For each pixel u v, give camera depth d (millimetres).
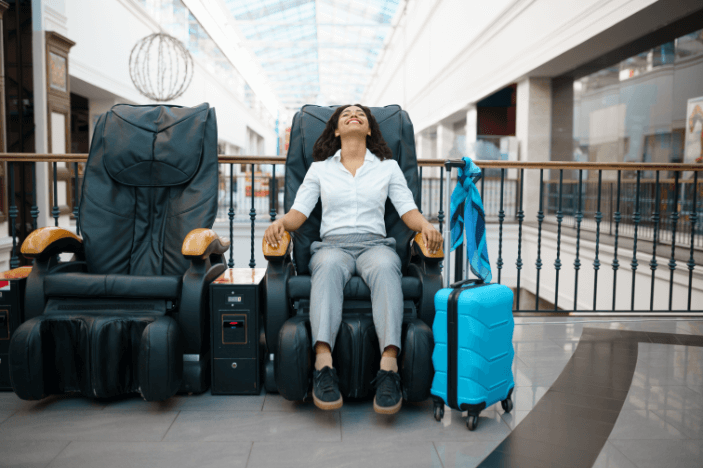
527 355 2314
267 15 13492
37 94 4938
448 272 1858
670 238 5004
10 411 1684
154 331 1586
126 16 8430
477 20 8523
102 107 8617
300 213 1900
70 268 1891
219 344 1802
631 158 5988
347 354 1662
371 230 1917
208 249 1767
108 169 1995
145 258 1985
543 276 6379
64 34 5422
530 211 7582
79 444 1462
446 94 10492
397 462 1378
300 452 1430
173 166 1998
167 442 1480
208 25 10562
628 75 5918
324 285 1651
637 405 1769
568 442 1499
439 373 1612
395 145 2100
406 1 13086
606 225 6289
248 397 1819
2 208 3943
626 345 2473
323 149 1988
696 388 1930
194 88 11555
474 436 1538
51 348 1666
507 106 8594
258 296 1799
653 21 4902
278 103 22875
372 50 16703
